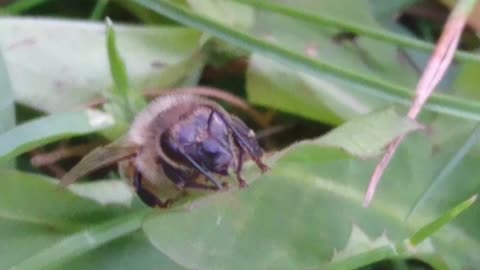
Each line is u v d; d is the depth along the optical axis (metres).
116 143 0.06
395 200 0.07
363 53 0.08
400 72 0.08
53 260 0.06
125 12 0.08
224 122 0.06
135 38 0.07
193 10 0.07
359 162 0.07
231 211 0.06
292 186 0.06
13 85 0.07
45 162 0.07
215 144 0.06
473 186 0.07
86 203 0.06
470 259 0.07
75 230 0.06
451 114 0.07
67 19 0.08
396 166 0.07
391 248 0.06
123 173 0.06
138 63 0.07
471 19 0.08
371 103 0.07
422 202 0.07
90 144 0.07
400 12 0.08
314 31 0.08
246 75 0.08
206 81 0.08
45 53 0.07
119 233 0.06
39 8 0.08
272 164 0.06
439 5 0.09
